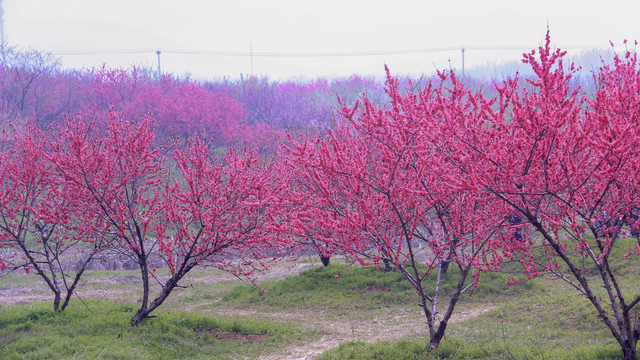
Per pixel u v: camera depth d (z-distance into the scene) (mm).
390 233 10867
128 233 14477
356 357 10430
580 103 9695
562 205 8703
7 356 10328
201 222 12906
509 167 7664
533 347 10398
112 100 47344
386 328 14664
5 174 14000
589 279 17844
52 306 15008
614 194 8664
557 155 7754
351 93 54312
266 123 49594
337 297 18422
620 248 19359
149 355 10883
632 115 8344
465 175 8922
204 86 55656
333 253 11469
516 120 8227
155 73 60031
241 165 13109
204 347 12297
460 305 16984
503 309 15047
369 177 9828
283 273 24578
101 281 23469
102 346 11047
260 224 12789
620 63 10586
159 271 26469
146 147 13695
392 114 9406
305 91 58875
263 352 12070
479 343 11102
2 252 22766
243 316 16500
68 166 12594
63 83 49344
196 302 19828
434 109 8680
